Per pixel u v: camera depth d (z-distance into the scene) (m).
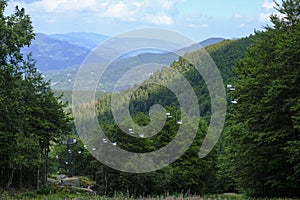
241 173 25.81
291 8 25.98
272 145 23.39
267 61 25.20
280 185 23.39
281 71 23.66
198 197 13.34
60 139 36.66
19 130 29.02
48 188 31.69
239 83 26.00
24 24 26.08
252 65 25.73
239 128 24.27
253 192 25.23
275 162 22.88
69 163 56.19
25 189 33.88
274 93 22.12
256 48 25.88
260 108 23.22
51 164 38.31
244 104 25.06
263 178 24.55
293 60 23.02
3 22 24.61
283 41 23.31
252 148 23.75
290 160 21.00
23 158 29.92
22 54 26.16
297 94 22.33
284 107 22.11
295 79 22.06
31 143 30.23
